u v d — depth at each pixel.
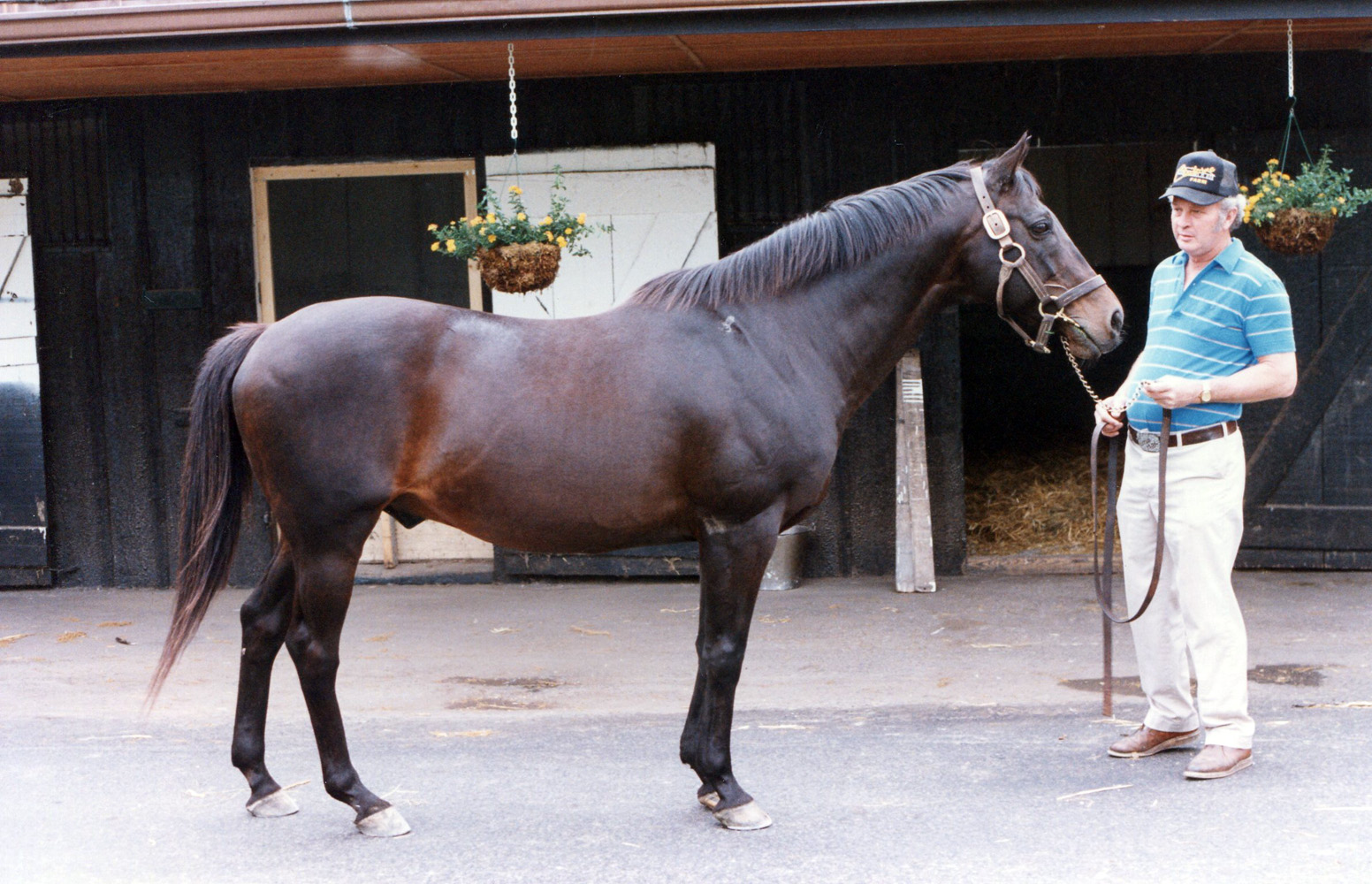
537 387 2.93
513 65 5.36
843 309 3.15
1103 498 7.12
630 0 4.71
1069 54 5.92
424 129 6.39
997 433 9.16
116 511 6.62
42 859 2.92
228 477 3.02
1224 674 3.29
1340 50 5.97
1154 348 3.42
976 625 5.37
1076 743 3.68
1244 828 2.92
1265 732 3.68
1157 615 3.44
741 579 3.00
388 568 6.68
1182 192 3.22
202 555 3.00
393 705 4.39
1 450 6.54
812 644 5.12
